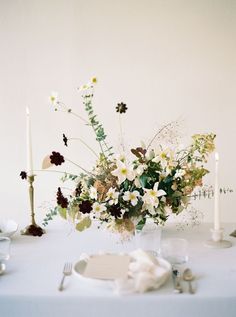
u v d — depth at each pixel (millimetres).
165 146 1399
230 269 1141
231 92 2314
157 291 983
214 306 951
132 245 1386
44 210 2424
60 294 972
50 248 1362
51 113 2371
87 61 2338
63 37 2332
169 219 2205
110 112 2359
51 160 1346
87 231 1578
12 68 2359
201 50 2301
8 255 1244
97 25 2314
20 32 2338
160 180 1350
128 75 2334
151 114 2354
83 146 2381
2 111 2387
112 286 986
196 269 1141
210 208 2377
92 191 1316
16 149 2406
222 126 2338
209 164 2357
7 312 976
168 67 2318
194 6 2277
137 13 2297
